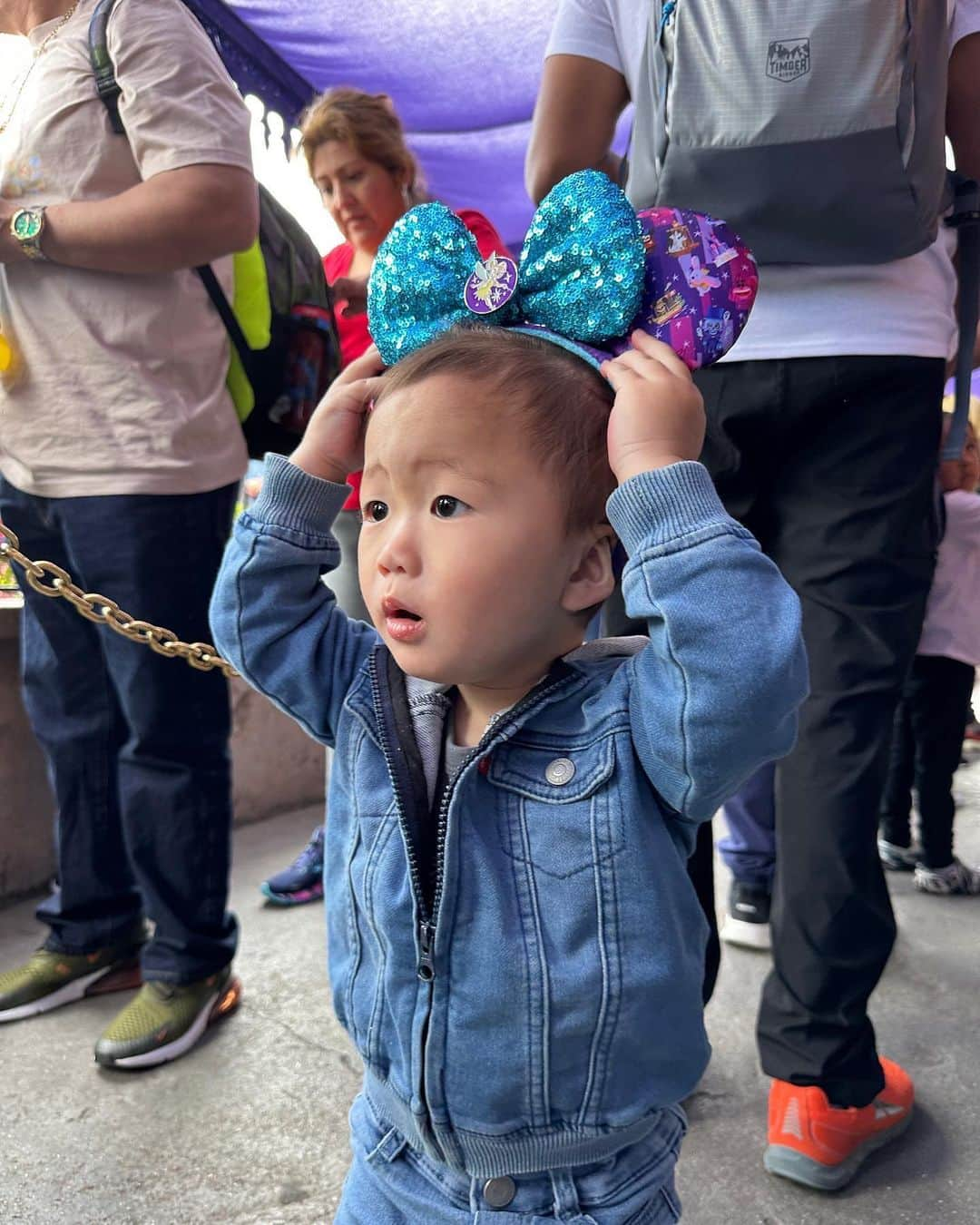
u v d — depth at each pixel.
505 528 0.73
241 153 1.61
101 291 1.60
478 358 0.76
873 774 1.35
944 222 1.47
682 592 0.71
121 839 1.90
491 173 3.72
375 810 0.83
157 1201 1.34
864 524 1.33
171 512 1.64
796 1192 1.37
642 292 0.84
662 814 0.80
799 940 1.38
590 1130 0.77
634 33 1.36
